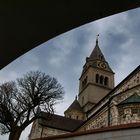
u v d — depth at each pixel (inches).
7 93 1457.9
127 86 1825.8
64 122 2957.7
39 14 223.9
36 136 2738.7
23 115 1411.2
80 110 3690.9
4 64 272.8
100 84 3873.0
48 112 1518.2
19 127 1353.3
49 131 2783.0
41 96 1503.4
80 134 425.4
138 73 1753.2
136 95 1577.3
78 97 4040.4
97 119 1878.7
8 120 1364.4
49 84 1560.0
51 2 213.0
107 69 4042.8
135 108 1485.0
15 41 248.2
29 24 232.5
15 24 234.5
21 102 1448.1
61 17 223.1
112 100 1701.5
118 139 386.6
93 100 3690.9
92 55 4192.9
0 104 1397.6
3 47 253.6
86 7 212.4
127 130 387.5
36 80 1541.6
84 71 4087.1
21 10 223.3
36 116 1448.1
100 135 404.5
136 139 374.3
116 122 1545.3
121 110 1545.3
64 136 438.9
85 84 3973.9
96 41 4429.1
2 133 1368.1
